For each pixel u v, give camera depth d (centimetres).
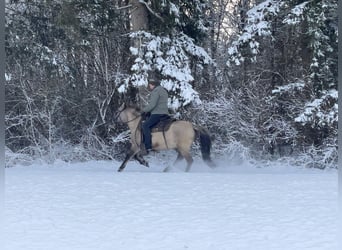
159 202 909
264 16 1838
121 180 1183
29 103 1948
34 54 1978
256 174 1350
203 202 908
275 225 734
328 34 1797
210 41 2341
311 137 1839
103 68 2081
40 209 856
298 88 1825
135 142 1399
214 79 2091
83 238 677
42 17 2044
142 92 1880
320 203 889
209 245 637
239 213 817
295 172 1566
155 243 651
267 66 1983
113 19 1923
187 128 1380
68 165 1817
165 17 1872
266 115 1889
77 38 1875
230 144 1828
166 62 1853
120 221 771
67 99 2025
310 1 1712
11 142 2016
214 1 2417
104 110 2039
